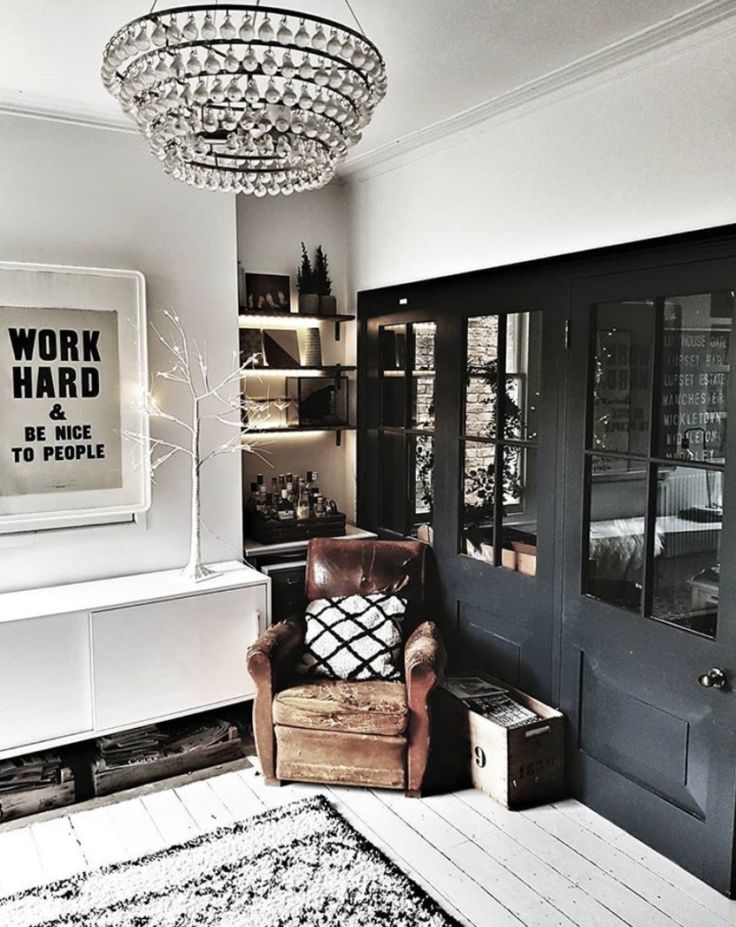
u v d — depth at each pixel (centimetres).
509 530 349
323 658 340
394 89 299
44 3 226
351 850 278
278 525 407
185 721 364
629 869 273
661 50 253
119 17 236
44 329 329
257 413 419
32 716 312
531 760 312
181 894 255
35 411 330
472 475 370
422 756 314
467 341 368
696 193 248
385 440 434
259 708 326
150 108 180
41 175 328
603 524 301
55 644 314
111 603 324
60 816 307
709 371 256
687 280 261
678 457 269
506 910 250
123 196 347
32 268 323
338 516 425
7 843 288
